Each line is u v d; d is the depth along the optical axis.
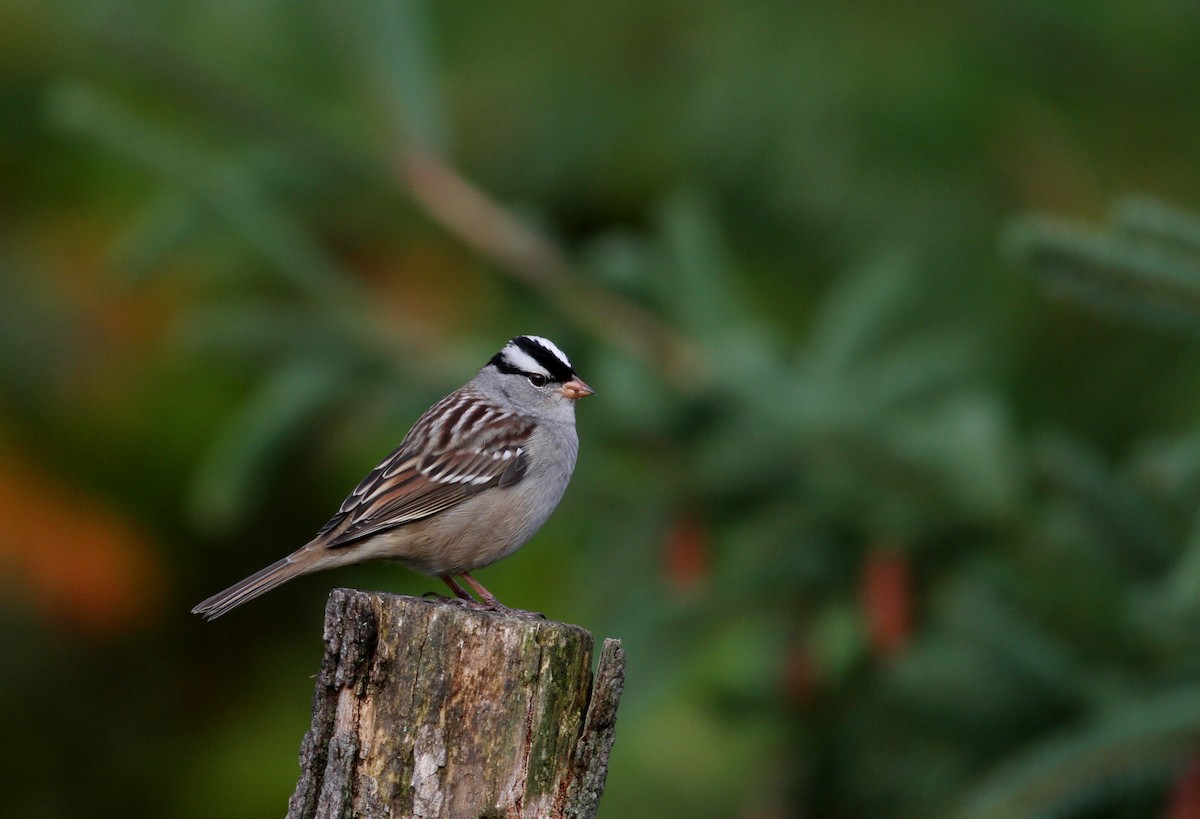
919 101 11.19
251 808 14.87
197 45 9.87
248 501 10.77
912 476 8.52
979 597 8.20
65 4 9.59
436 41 12.77
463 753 5.91
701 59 12.08
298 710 15.52
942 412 9.38
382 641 6.00
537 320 10.41
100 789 15.48
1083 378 11.74
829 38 11.54
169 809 15.37
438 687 5.94
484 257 10.21
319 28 9.96
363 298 10.34
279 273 10.09
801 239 12.87
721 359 9.40
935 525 8.66
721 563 9.98
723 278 10.21
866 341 9.94
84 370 14.98
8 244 15.10
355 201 10.52
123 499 15.23
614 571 9.93
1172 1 10.34
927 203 11.72
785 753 10.23
